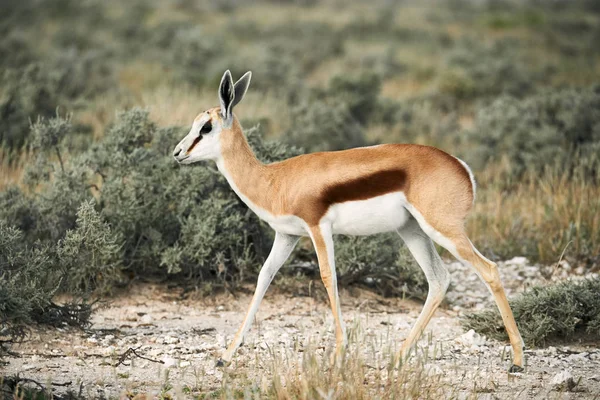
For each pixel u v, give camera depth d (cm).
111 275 2339
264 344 1975
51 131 2638
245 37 9875
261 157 2612
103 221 2389
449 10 15212
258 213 1845
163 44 8169
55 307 1980
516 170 3678
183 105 4025
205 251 2403
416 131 4816
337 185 1733
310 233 1770
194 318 2241
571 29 11675
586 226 2909
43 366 1769
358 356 1599
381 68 7462
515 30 11556
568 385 1689
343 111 4316
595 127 3841
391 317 2314
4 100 3766
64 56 5553
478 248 2912
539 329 2031
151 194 2520
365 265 2514
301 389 1492
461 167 1738
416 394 1543
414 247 1861
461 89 6250
